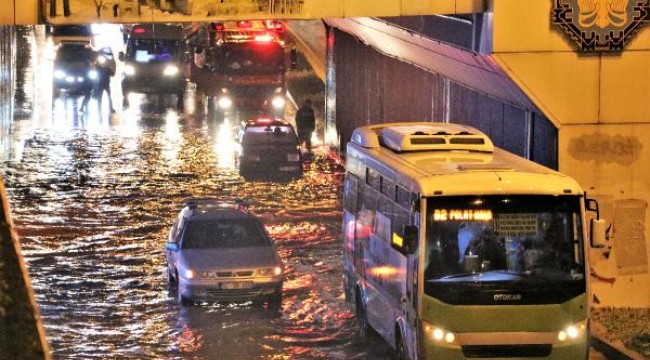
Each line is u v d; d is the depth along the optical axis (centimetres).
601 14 2117
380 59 3788
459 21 2278
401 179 1734
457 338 1605
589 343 1642
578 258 1631
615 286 2156
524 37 2111
